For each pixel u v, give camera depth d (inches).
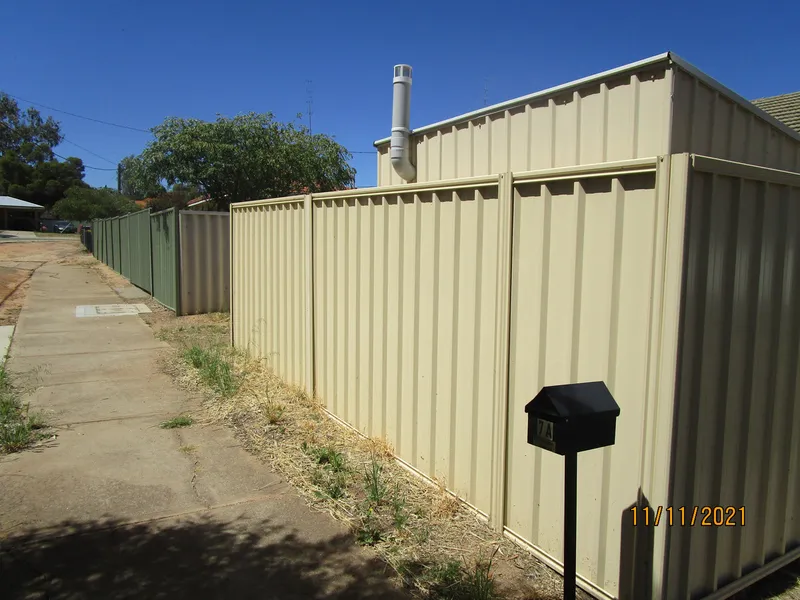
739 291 115.0
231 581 121.6
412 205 169.5
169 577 122.4
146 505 153.0
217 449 192.1
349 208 203.0
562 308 123.0
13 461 179.5
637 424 108.4
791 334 131.0
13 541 134.3
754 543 130.6
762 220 117.7
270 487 164.4
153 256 573.6
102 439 199.6
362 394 198.8
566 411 88.4
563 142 170.2
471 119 207.8
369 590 119.6
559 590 120.0
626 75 150.4
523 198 131.6
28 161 3029.0
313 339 232.7
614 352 112.4
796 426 136.5
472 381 148.8
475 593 115.7
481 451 146.9
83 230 1560.0
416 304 168.9
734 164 107.3
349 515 148.6
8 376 276.1
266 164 630.5
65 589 117.4
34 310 492.4
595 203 115.4
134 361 315.6
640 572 109.0
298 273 244.4
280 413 220.1
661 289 102.7
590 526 118.6
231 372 283.1
